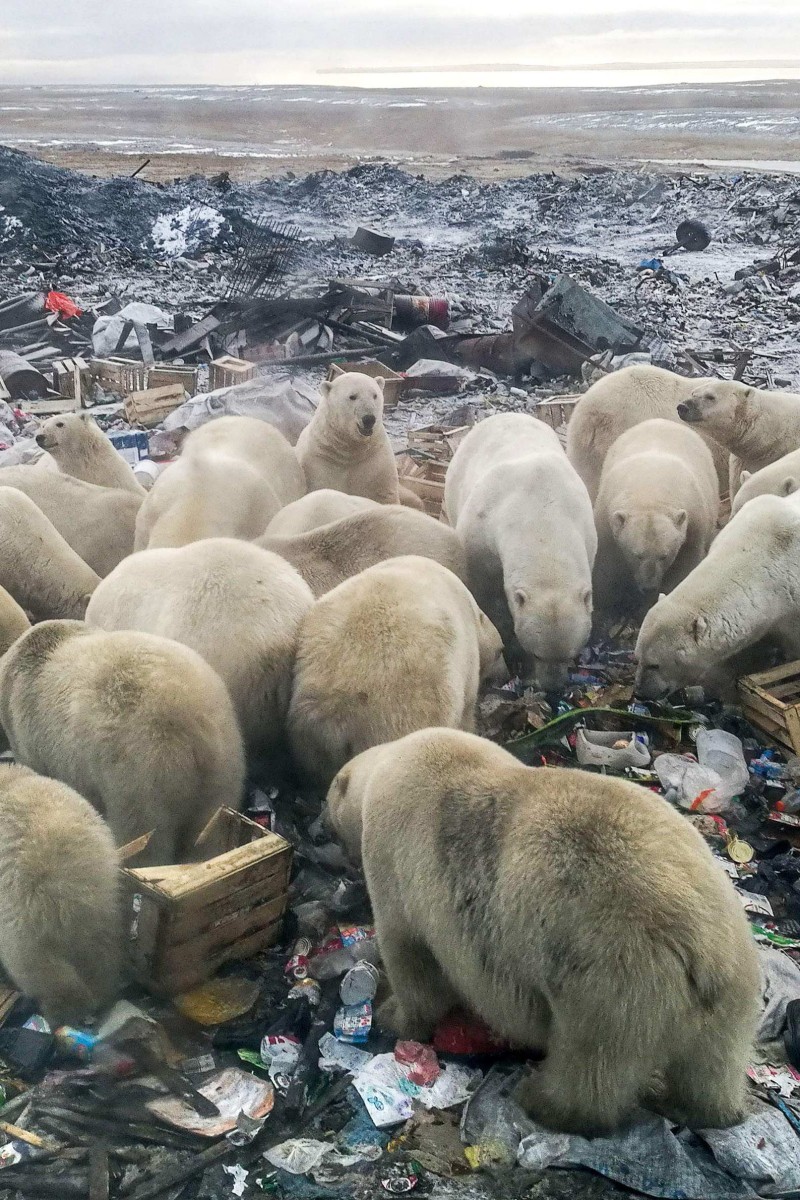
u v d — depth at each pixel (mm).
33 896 4203
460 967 4039
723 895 3758
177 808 4832
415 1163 3926
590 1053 3686
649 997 3541
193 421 11289
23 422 11828
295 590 5859
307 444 9914
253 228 27594
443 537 7031
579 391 13977
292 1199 3816
